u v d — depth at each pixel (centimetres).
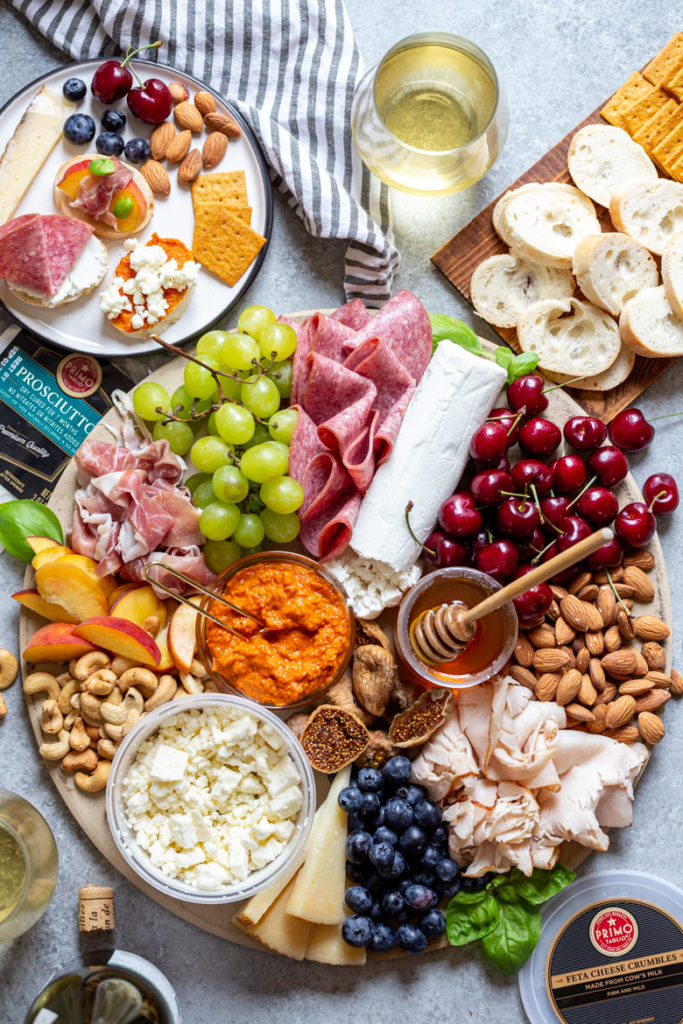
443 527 89
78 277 93
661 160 96
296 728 88
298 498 87
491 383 88
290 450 89
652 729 91
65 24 96
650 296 94
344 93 96
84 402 96
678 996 92
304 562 88
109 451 90
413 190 93
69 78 94
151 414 89
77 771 90
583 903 92
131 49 95
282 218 98
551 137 99
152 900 92
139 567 89
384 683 87
